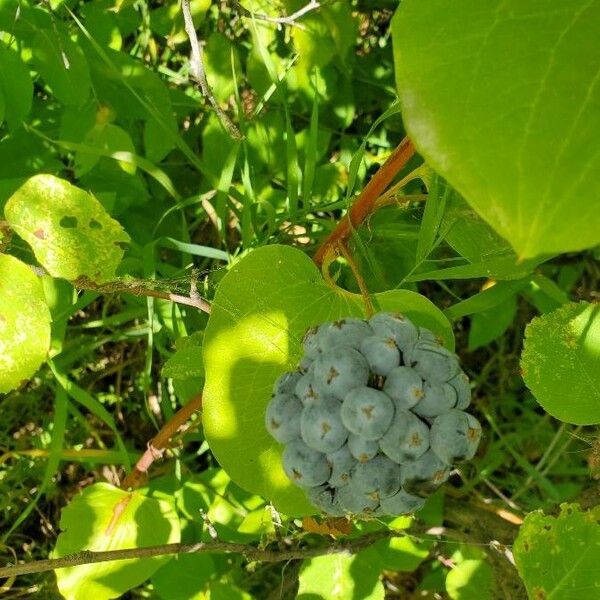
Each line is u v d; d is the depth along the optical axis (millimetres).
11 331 151
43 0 200
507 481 260
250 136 234
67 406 221
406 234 206
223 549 189
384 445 124
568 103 79
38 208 155
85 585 195
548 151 77
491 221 77
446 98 83
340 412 125
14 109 196
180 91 237
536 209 76
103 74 214
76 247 160
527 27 84
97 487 206
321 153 240
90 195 155
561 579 139
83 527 200
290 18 204
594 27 82
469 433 127
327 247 179
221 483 222
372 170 268
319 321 162
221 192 204
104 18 214
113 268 164
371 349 128
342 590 204
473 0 87
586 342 154
